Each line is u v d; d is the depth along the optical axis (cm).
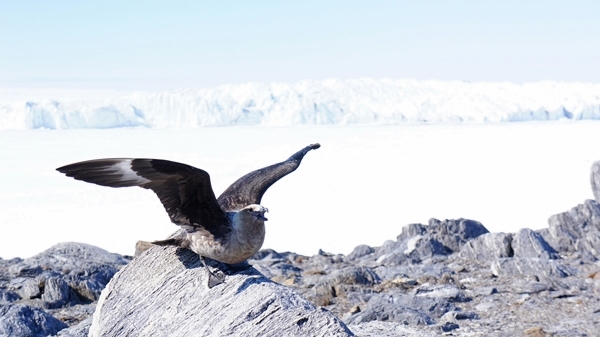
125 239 5244
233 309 582
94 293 1299
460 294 1217
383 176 9981
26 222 6312
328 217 6362
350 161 12456
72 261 1481
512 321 1070
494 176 9450
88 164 512
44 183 9756
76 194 8569
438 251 1652
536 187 8088
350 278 1316
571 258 1512
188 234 575
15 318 1035
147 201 7838
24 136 19362
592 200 1708
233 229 560
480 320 1082
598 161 1884
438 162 11869
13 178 10350
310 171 10825
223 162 12069
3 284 1354
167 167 523
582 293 1212
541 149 13550
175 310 619
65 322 1147
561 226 1652
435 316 1120
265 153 14012
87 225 6056
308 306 581
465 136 18075
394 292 1253
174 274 651
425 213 6444
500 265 1382
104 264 1477
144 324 629
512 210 6450
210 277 613
